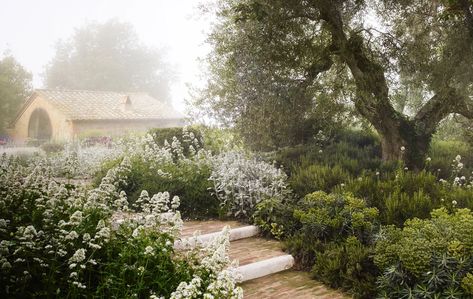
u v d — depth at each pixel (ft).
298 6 25.68
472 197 18.90
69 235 11.10
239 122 29.17
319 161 29.01
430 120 29.12
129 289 10.76
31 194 15.57
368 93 27.81
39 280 10.48
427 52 26.71
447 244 13.05
